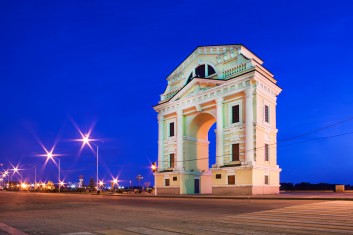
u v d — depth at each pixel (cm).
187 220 1402
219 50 4869
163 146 5491
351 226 1149
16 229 1198
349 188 5825
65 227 1244
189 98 5047
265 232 1036
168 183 5231
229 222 1303
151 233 1059
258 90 4253
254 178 4066
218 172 4462
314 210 1744
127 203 2800
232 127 4441
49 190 10056
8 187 15575
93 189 9331
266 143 4366
